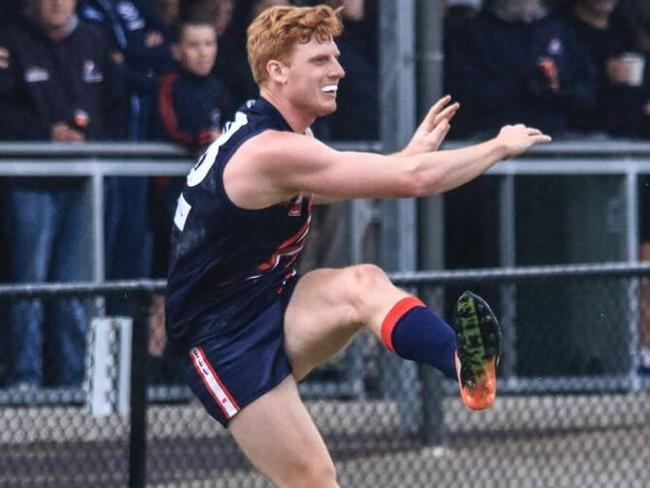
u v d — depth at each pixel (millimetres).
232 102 21047
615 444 18297
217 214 10781
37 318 17688
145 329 14734
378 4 21328
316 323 10898
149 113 20875
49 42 20219
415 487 16875
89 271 20062
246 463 16719
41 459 16297
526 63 22156
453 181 10539
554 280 15328
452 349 10375
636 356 18531
